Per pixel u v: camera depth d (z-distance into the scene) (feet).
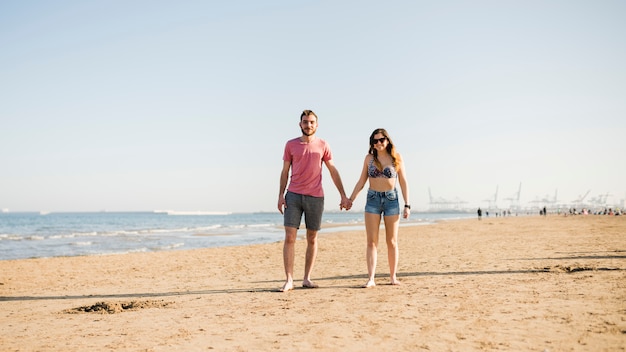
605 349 8.13
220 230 133.49
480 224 122.93
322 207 18.08
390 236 17.76
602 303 12.09
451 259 27.86
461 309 12.22
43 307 16.76
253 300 15.71
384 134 17.38
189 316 13.28
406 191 17.90
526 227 87.30
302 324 11.31
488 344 8.78
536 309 11.73
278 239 80.18
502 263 23.99
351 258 33.32
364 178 18.21
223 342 9.89
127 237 94.94
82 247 65.41
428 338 9.43
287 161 18.11
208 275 26.45
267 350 9.06
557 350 8.18
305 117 17.54
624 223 96.68
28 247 65.87
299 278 22.79
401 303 13.52
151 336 10.82
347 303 13.97
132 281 24.84
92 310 15.24
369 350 8.75
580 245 34.40
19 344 10.57
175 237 93.04
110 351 9.58
